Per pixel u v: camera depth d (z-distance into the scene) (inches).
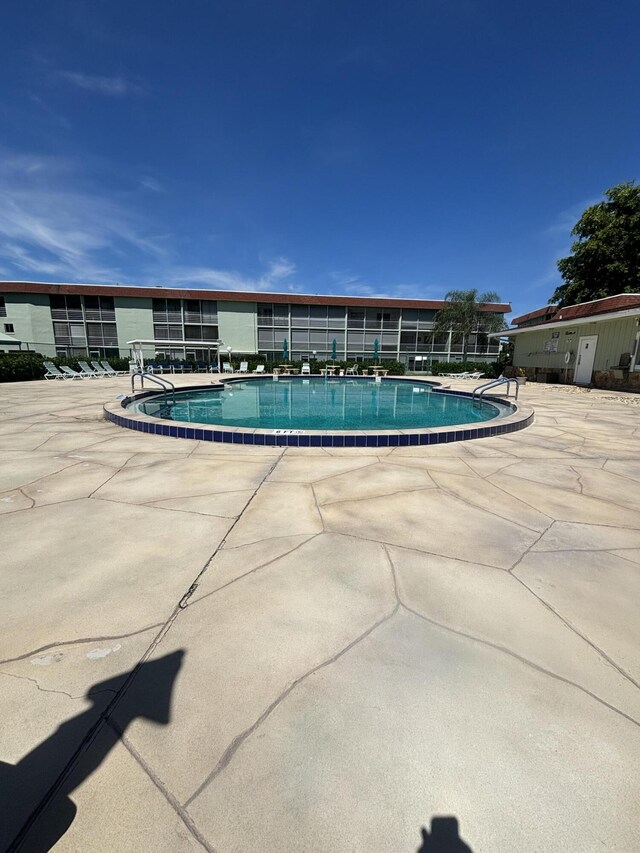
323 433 202.8
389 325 1344.7
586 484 140.3
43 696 49.2
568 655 57.6
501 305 1241.4
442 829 36.5
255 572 79.0
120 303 1194.0
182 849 34.5
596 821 37.2
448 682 52.5
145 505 115.0
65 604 68.0
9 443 196.7
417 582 76.3
